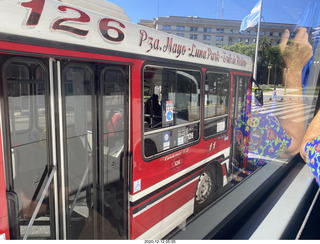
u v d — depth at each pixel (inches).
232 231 80.1
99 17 70.7
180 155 107.3
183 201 111.5
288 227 74.3
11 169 55.7
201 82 117.2
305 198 87.4
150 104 89.7
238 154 137.0
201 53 115.5
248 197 95.8
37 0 56.7
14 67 56.2
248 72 151.2
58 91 63.2
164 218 99.7
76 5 70.5
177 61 100.8
